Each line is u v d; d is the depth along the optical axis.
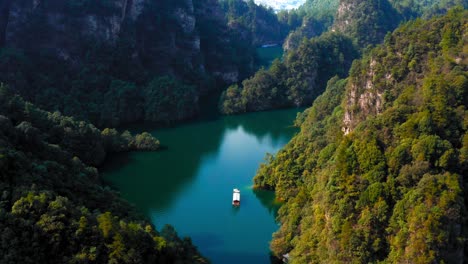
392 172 95.69
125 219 103.81
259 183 156.88
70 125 167.00
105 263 86.88
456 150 93.94
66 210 90.69
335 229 96.25
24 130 117.44
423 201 87.00
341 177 101.38
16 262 81.25
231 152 193.62
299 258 104.38
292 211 123.88
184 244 107.31
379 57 134.38
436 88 103.81
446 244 83.00
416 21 144.50
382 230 91.50
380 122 105.81
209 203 147.75
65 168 115.44
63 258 85.31
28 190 92.31
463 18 127.50
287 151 154.25
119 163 178.62
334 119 157.50
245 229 132.50
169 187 159.25
